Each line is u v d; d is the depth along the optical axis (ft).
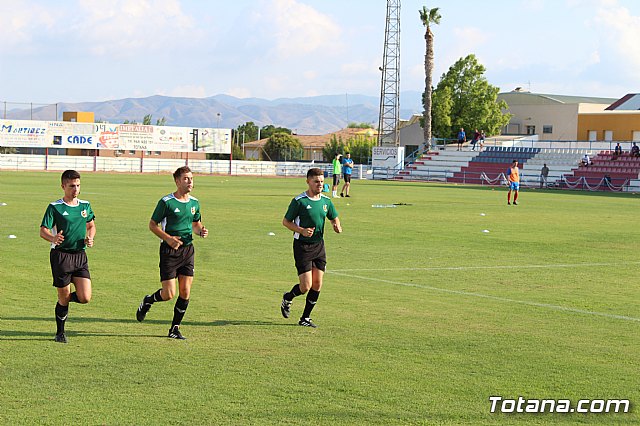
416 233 73.82
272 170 272.31
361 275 48.16
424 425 21.58
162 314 35.47
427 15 281.54
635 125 256.11
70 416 21.91
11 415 21.93
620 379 26.16
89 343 30.01
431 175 242.58
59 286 30.07
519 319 35.63
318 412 22.47
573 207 119.96
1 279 43.39
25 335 30.99
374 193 153.58
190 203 31.50
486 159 241.55
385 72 286.87
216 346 29.89
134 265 49.80
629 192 189.16
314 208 33.63
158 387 24.61
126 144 257.14
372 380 25.59
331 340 31.04
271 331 32.55
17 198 108.58
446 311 37.24
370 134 435.53
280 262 52.70
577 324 34.68
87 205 30.91
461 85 284.41
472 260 55.93
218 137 270.46
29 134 244.63
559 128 275.39
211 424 21.40
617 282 47.21
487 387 25.07
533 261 56.08
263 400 23.45
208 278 45.75
